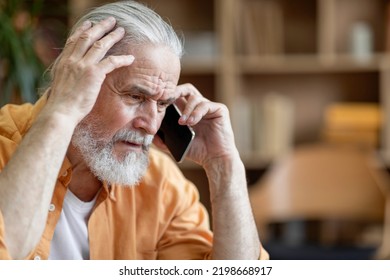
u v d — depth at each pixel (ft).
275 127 19.44
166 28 8.07
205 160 9.06
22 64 14.58
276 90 21.18
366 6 20.62
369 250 16.96
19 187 7.02
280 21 20.21
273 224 19.99
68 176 8.19
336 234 20.51
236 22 19.84
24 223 7.00
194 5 20.86
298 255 16.84
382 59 19.60
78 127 8.02
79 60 7.56
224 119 8.96
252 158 19.54
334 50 20.72
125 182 8.10
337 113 19.62
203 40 19.85
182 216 9.27
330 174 18.21
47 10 18.52
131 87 7.79
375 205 17.95
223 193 8.91
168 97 8.05
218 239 8.84
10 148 8.21
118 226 8.70
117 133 7.97
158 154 9.48
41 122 7.27
